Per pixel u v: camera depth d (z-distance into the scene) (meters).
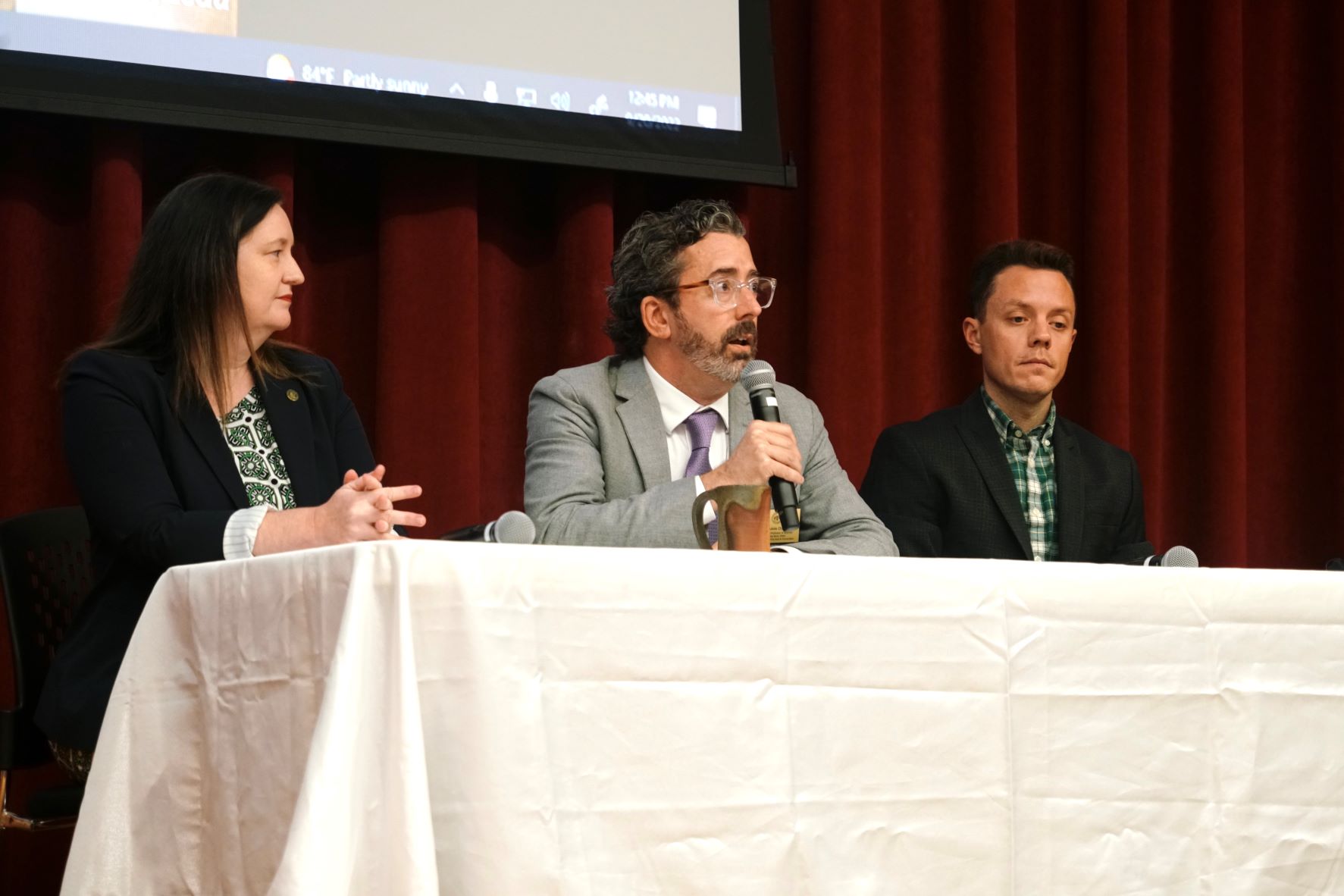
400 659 1.24
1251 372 4.55
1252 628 1.55
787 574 1.40
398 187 3.49
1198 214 4.49
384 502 1.77
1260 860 1.52
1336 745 1.56
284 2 3.27
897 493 3.13
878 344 3.96
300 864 1.17
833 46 3.95
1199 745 1.52
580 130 3.56
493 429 3.69
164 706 1.50
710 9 3.77
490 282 3.69
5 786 2.28
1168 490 4.47
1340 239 4.49
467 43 3.46
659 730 1.34
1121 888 1.47
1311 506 4.54
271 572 1.39
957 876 1.42
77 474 2.20
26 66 2.99
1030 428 3.26
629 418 2.65
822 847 1.38
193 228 2.34
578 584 1.33
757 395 2.40
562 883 1.29
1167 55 4.45
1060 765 1.47
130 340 2.34
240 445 2.38
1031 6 4.41
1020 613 1.47
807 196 4.00
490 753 1.28
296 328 3.48
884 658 1.42
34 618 2.37
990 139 4.16
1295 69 4.63
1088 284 4.27
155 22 3.13
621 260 2.73
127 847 1.48
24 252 3.20
